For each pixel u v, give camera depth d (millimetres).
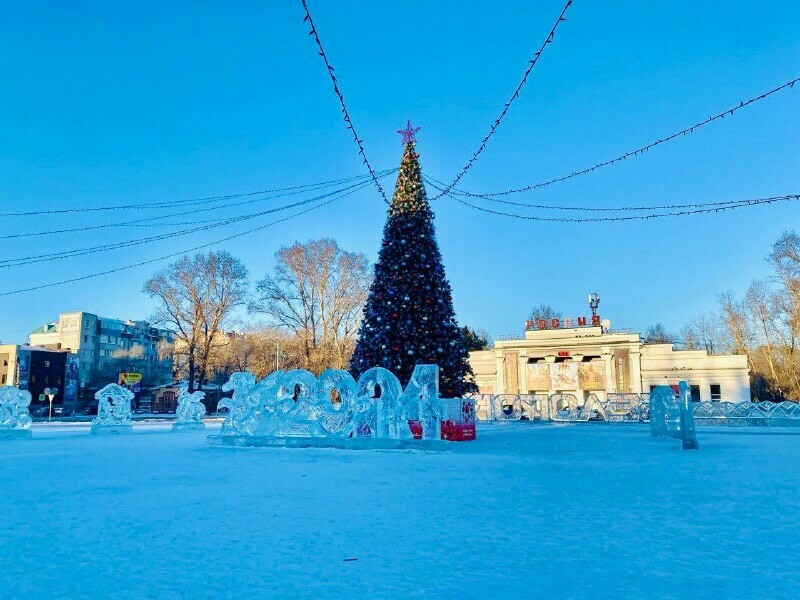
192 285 45031
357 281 43469
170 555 4801
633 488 8109
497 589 3932
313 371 42188
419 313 18250
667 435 18203
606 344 50500
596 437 18688
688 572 4281
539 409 31031
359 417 15781
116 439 20547
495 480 8984
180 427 26609
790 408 25781
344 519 6129
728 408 27391
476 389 19469
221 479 9312
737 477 9148
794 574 4223
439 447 14297
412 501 7168
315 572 4328
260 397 16922
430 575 4246
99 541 5266
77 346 77125
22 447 16812
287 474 9922
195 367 47750
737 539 5250
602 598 3744
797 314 44438
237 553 4848
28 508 6824
